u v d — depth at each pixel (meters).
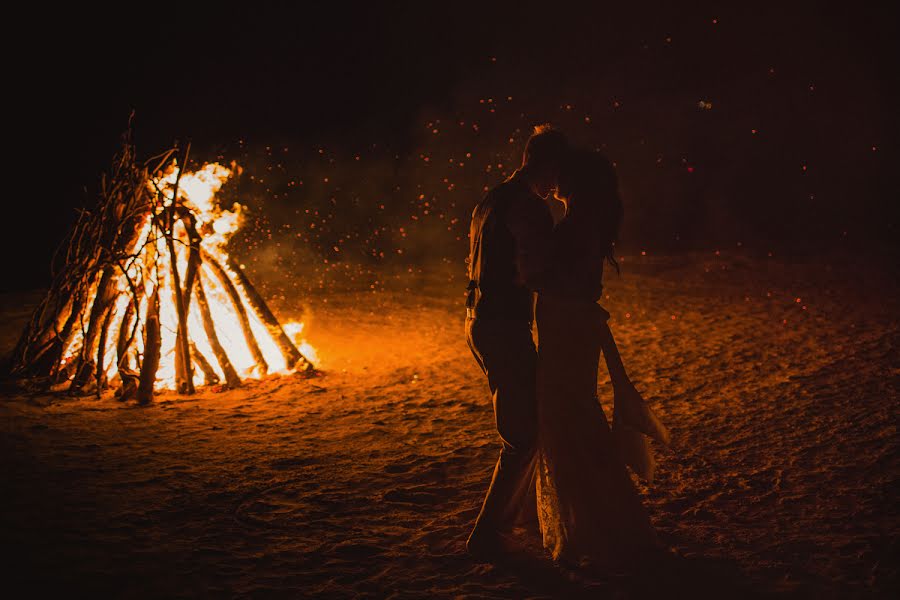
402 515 3.33
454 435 4.37
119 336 5.28
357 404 5.00
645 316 7.92
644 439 3.04
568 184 2.94
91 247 5.48
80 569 2.83
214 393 5.30
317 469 3.87
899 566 2.80
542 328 2.91
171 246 5.26
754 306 8.29
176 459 4.01
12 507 3.36
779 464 3.84
